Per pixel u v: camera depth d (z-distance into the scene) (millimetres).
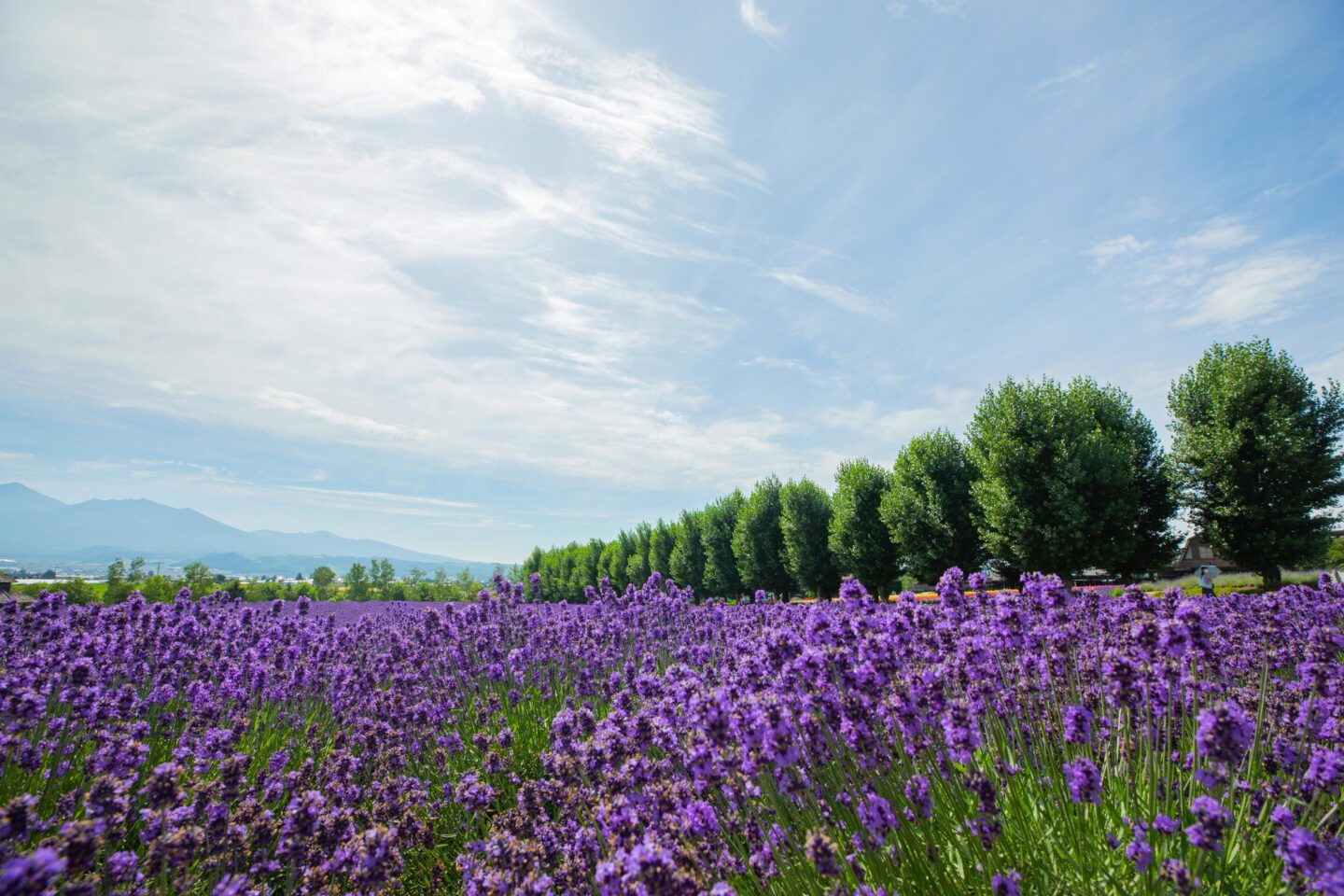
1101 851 3373
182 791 3631
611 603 12773
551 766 5566
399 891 4980
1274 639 7047
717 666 7664
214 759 6207
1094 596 6848
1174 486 31344
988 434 32250
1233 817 3252
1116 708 4500
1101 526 28562
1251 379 29625
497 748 6762
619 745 4539
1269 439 28281
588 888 3961
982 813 3225
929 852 3395
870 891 3139
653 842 3379
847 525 38188
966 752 3439
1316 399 29000
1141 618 3859
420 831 5156
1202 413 31391
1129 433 32719
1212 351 31984
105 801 3652
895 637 4578
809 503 41750
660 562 57719
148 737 6652
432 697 8867
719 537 50156
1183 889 2711
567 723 5824
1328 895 2611
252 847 4438
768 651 4426
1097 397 34156
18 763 5273
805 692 4137
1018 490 30016
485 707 8609
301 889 4191
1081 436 29766
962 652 4574
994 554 32188
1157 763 3711
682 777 4840
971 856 3369
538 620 12312
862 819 3395
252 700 8492
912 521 34438
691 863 3334
